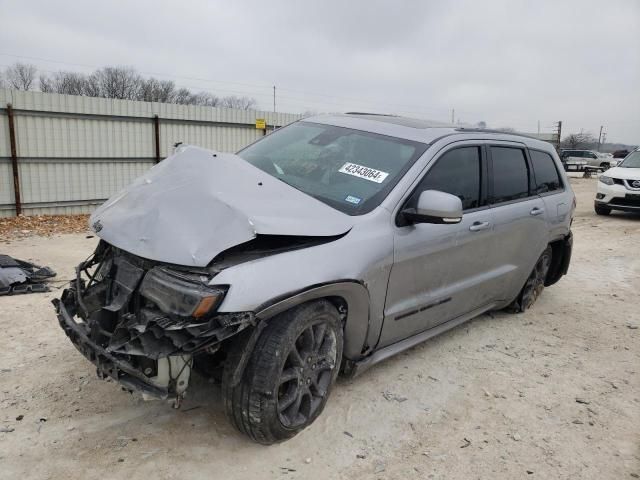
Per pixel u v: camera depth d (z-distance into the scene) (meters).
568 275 7.75
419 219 3.51
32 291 5.54
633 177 13.88
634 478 3.08
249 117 16.97
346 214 3.40
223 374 2.84
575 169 42.88
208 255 2.72
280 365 2.83
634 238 10.94
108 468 2.81
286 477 2.85
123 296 2.96
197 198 3.04
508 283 5.04
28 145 12.81
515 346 4.89
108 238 3.10
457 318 4.53
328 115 4.75
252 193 3.18
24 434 3.05
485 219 4.35
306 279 2.87
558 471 3.09
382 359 3.72
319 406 3.21
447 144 4.06
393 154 3.89
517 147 5.08
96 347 2.75
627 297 6.75
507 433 3.45
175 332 2.56
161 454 2.95
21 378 3.67
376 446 3.19
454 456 3.16
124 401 3.45
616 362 4.68
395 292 3.59
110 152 14.18
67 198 13.62
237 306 2.61
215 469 2.86
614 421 3.68
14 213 12.87
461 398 3.85
